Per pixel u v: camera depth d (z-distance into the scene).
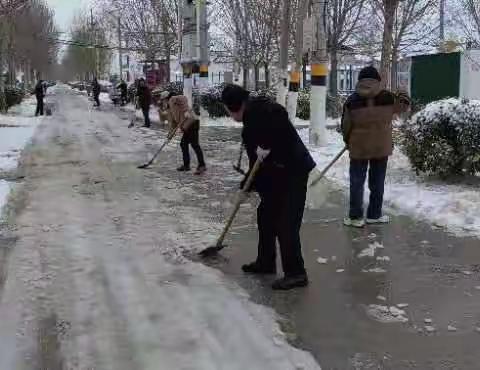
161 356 3.58
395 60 20.14
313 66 13.54
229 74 42.19
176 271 5.12
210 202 7.92
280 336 3.86
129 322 4.07
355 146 6.34
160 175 10.08
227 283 4.83
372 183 6.54
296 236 4.72
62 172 10.33
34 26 44.91
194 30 21.70
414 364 3.49
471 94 19.11
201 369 3.42
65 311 4.26
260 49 26.39
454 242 5.84
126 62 61.25
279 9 22.78
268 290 4.68
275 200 4.79
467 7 22.58
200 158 10.22
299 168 4.66
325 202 7.62
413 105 18.53
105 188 8.87
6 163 11.22
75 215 7.12
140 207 7.58
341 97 23.98
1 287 4.72
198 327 3.98
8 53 34.75
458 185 8.11
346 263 5.31
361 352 3.64
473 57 19.12
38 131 18.31
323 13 13.33
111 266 5.24
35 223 6.73
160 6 34.47
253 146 4.75
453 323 4.04
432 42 26.77
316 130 13.69
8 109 28.53
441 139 8.19
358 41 33.31
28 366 3.50
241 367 3.44
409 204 7.25
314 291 4.65
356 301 4.44
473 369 3.43
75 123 22.00
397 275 4.98
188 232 6.38
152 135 17.38
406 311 4.25
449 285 4.73
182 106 10.27
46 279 4.90
